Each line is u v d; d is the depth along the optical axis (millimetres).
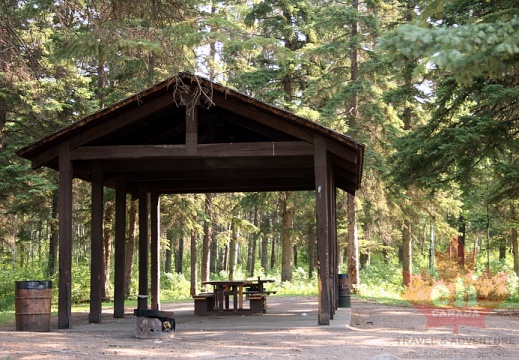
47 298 11484
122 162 13656
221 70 21172
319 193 11578
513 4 15320
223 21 10586
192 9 12117
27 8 12141
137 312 10398
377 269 33938
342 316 13844
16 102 19969
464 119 17234
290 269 29047
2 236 24812
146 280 15836
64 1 11805
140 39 10812
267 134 13734
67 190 11977
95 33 10898
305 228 34844
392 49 6492
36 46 14000
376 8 26609
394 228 32781
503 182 18469
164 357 7922
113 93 23406
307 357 7887
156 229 16844
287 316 14148
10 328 12227
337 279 16938
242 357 7891
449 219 38500
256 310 14875
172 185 16703
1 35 11805
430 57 6230
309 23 28844
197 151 11625
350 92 24500
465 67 6438
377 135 25719
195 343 9336
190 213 25547
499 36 6281
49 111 20344
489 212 30859
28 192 21297
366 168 24312
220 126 14484
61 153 12078
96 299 13086
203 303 14961
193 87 11633
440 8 8305
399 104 22328
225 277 36156
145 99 11812
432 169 18734
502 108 17156
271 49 10641
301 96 29688
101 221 13336
